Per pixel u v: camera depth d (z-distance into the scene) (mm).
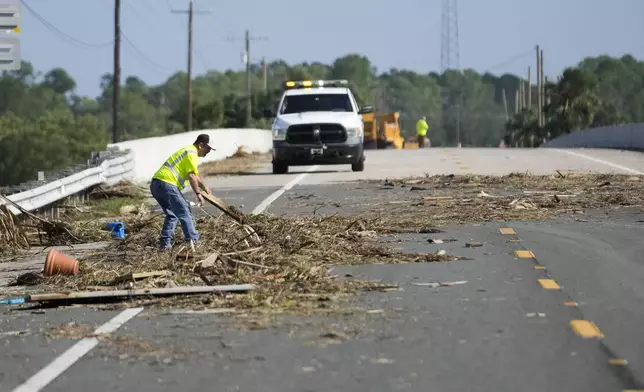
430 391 16484
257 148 120250
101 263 31250
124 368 18516
